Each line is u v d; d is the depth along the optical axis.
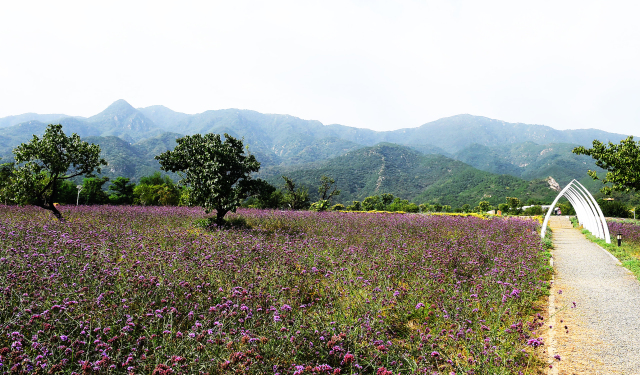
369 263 8.68
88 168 17.08
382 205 53.44
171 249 9.58
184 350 4.04
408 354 4.55
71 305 4.69
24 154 15.14
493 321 5.78
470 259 9.13
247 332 4.40
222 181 15.04
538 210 47.75
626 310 6.93
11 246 8.00
